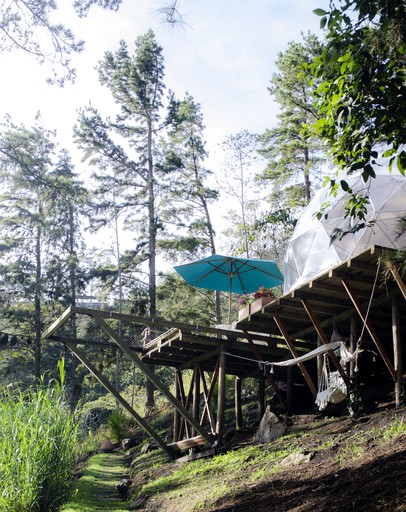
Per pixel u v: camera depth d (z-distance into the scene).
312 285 9.66
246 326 11.89
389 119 5.16
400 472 5.38
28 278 29.33
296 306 10.62
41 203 29.05
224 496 7.29
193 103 30.27
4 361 30.12
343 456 6.96
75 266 29.83
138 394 33.44
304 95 24.33
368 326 9.26
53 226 28.95
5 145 17.44
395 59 4.99
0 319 29.89
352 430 8.36
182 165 28.95
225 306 30.64
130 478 13.21
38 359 28.12
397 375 9.09
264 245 26.58
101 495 11.20
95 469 14.87
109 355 29.09
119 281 28.33
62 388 10.04
